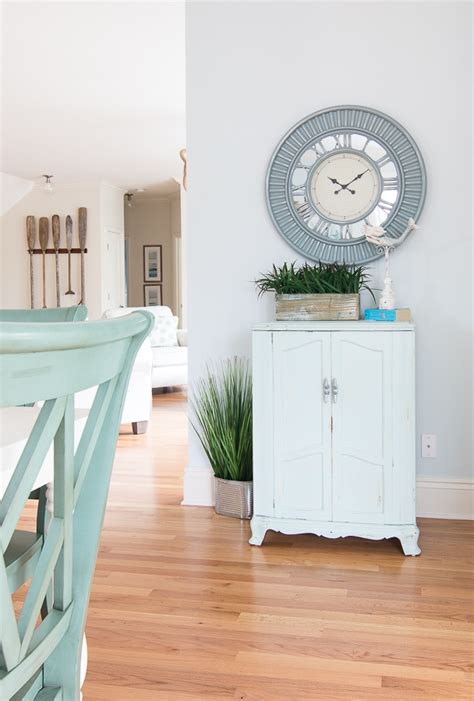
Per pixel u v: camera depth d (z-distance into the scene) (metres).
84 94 5.47
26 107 5.81
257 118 3.34
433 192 3.19
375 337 2.75
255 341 2.86
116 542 2.91
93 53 4.59
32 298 9.33
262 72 3.32
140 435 5.36
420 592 2.38
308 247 3.31
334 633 2.08
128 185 9.64
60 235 9.29
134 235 11.12
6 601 0.68
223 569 2.61
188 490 3.46
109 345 0.81
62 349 0.66
